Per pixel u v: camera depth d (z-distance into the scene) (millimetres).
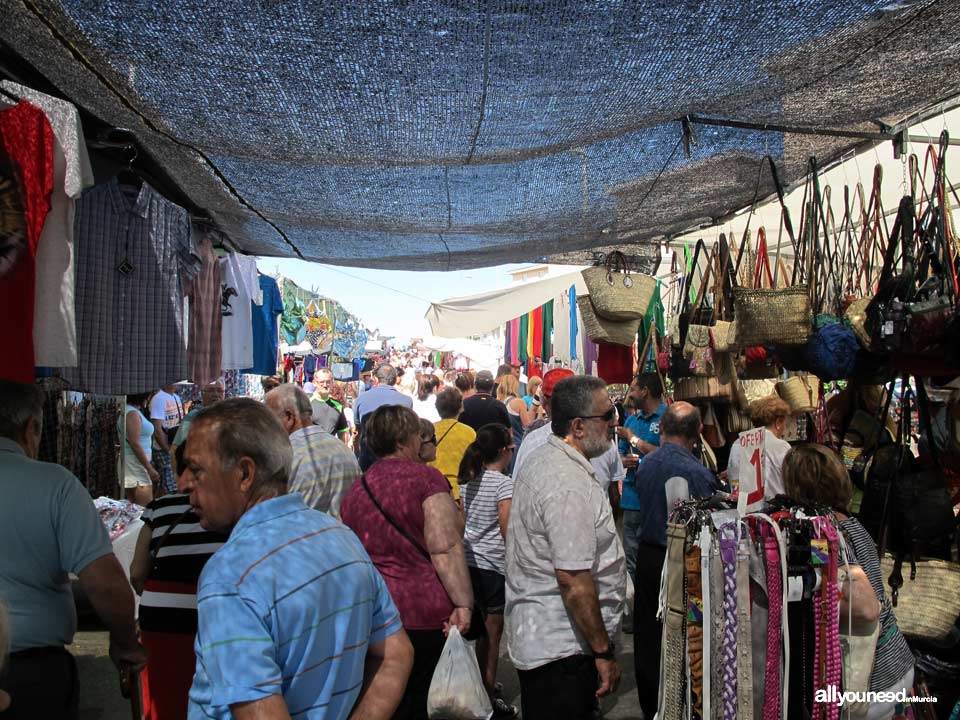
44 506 2246
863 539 2672
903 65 2852
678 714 2400
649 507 3654
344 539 1654
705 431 5355
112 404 5926
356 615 1565
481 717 2980
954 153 4754
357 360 16172
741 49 2330
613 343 5703
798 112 3375
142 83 2416
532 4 1921
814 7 2098
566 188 4191
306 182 3869
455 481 5090
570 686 2670
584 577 2605
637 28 2104
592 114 2717
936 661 3086
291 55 2211
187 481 1621
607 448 2910
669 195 4672
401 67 2277
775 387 5164
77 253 3160
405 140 2893
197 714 1409
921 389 3480
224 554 1497
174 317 3562
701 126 3592
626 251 6621
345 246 5500
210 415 1630
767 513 2463
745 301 3789
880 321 3172
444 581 3018
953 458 3512
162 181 3850
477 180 3920
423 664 2967
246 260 5648
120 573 2357
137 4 1945
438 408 5477
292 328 11695
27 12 2021
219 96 2496
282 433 1685
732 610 2258
